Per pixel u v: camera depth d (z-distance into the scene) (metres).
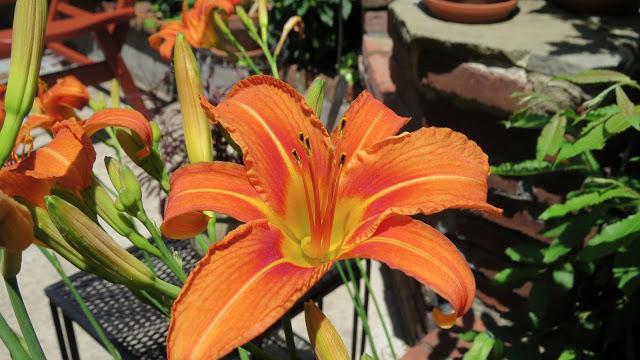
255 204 0.33
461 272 0.29
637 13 0.73
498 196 0.69
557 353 0.60
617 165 0.65
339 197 0.35
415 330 0.87
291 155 0.35
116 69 1.51
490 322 0.76
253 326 0.25
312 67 1.49
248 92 0.35
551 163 0.57
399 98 0.88
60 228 0.28
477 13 0.69
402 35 0.75
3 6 2.12
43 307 1.02
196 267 0.26
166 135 1.24
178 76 0.35
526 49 0.61
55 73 1.46
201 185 0.32
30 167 0.31
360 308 0.49
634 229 0.46
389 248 0.30
